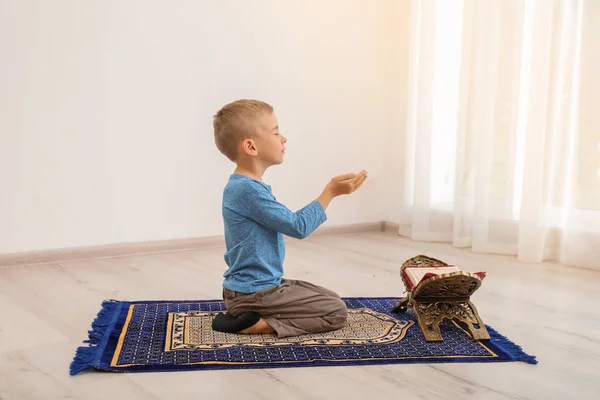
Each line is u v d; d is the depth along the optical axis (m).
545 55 3.28
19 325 2.25
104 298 2.62
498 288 2.83
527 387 1.72
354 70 4.24
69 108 3.33
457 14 3.83
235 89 3.81
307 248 3.77
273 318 2.10
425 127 3.92
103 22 3.38
